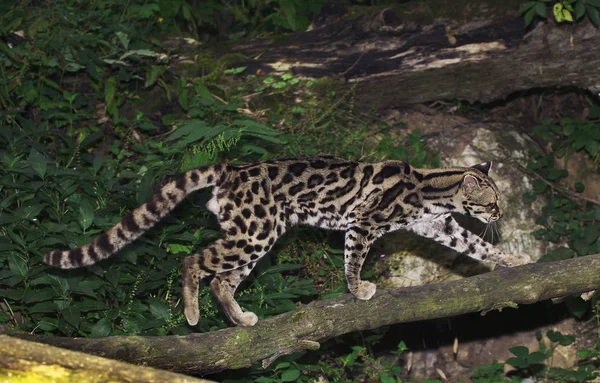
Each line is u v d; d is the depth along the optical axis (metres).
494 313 7.23
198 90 6.96
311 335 4.52
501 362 7.04
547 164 7.64
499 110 8.05
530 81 7.04
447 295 4.70
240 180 4.90
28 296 4.84
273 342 4.43
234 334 4.37
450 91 7.26
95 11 7.62
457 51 6.91
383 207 5.13
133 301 5.20
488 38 6.82
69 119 6.64
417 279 6.80
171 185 4.74
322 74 7.16
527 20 6.49
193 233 5.68
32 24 7.09
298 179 5.04
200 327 5.12
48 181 5.58
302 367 5.32
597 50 6.67
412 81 7.15
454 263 6.88
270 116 6.93
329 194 5.09
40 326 4.90
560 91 8.08
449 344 7.15
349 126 7.02
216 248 4.91
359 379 6.08
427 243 6.85
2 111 6.58
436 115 7.68
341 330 4.61
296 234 6.15
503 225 7.26
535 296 4.70
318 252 6.15
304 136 6.70
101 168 6.33
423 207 5.25
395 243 6.82
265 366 4.50
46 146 6.41
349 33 7.17
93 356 2.89
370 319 4.64
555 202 7.42
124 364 2.88
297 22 7.95
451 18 6.88
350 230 5.12
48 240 5.04
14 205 5.54
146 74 7.17
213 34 9.40
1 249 4.98
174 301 5.60
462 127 7.64
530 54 6.80
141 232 4.64
